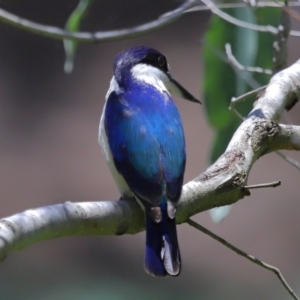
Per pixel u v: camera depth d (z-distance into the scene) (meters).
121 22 16.95
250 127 5.96
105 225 5.01
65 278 13.54
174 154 5.68
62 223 4.61
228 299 13.22
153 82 6.48
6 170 15.36
